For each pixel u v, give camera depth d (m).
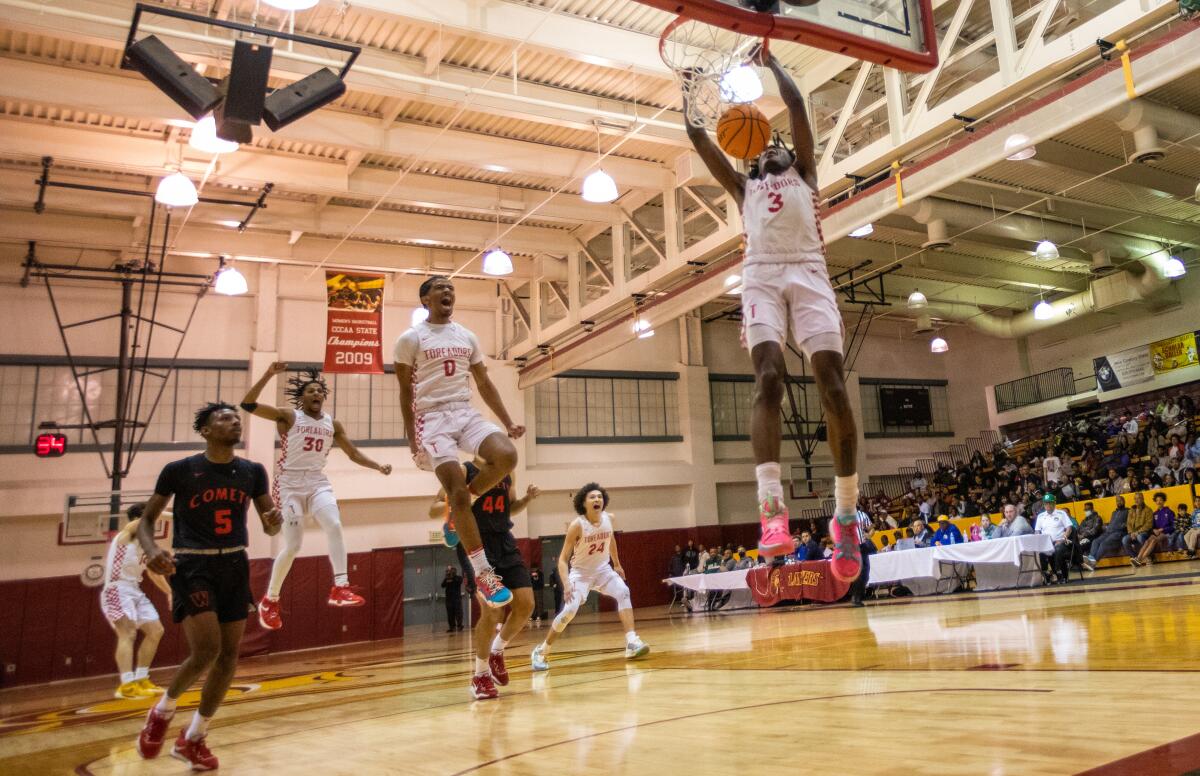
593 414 25.62
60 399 19.44
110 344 20.03
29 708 10.20
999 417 28.39
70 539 18.72
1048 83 11.00
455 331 5.58
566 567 8.59
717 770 2.77
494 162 16.03
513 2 12.38
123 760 4.81
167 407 20.36
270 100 8.78
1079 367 26.92
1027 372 28.39
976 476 26.22
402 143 15.37
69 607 18.61
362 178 17.12
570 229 20.89
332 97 9.07
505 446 5.24
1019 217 19.53
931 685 4.39
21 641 18.06
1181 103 14.92
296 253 20.28
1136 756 2.36
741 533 26.53
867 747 2.90
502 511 6.61
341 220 18.80
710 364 27.53
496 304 24.08
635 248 21.44
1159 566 15.45
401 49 13.44
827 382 3.16
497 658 6.79
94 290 20.06
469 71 14.02
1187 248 23.27
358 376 22.62
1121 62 9.49
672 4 3.93
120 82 13.29
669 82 14.72
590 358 20.33
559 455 24.84
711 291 16.25
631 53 13.00
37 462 18.95
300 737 4.98
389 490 22.28
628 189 18.06
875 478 28.48
